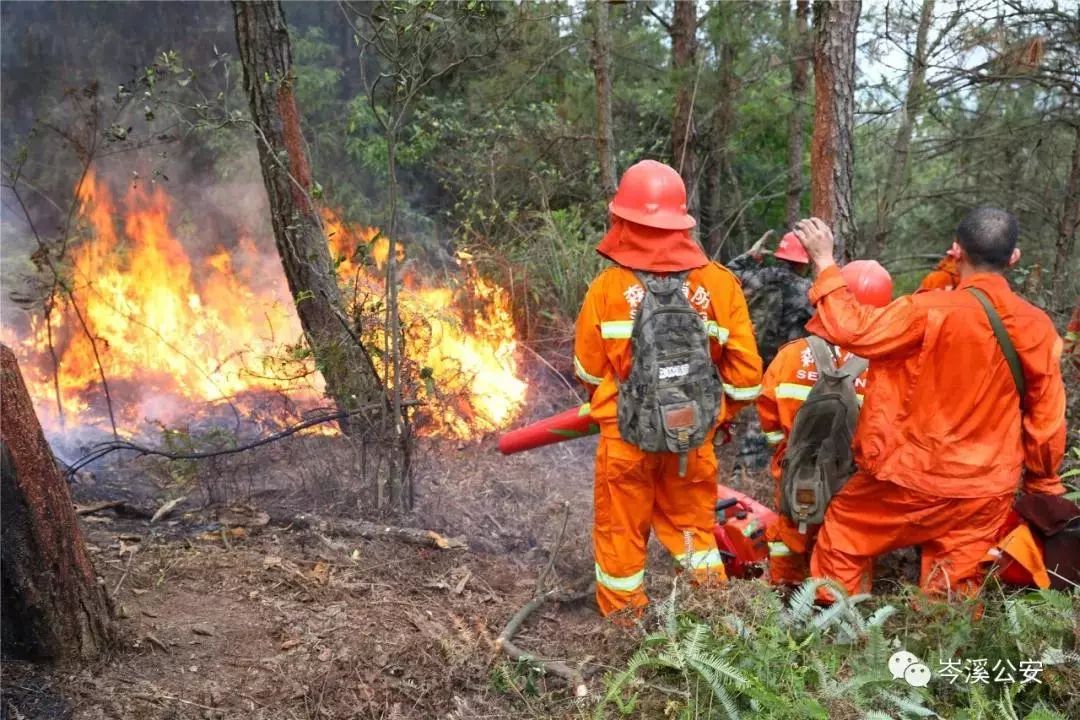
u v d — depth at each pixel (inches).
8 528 91.3
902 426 110.9
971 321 106.3
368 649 111.2
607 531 121.3
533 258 261.3
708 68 350.9
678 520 124.3
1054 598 98.0
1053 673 93.0
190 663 103.0
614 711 100.4
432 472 177.9
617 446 116.6
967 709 89.1
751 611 107.3
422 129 367.2
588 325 115.9
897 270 414.3
